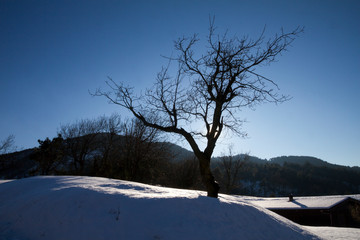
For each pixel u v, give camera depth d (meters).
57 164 33.72
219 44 11.27
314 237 7.12
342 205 24.28
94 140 33.03
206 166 10.41
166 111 11.11
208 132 11.27
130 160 25.39
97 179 10.60
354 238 9.59
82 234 4.98
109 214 5.60
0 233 5.63
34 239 5.20
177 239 4.88
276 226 6.89
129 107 11.25
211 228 5.53
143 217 5.51
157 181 36.00
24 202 7.14
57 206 6.20
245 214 6.82
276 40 10.66
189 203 6.45
